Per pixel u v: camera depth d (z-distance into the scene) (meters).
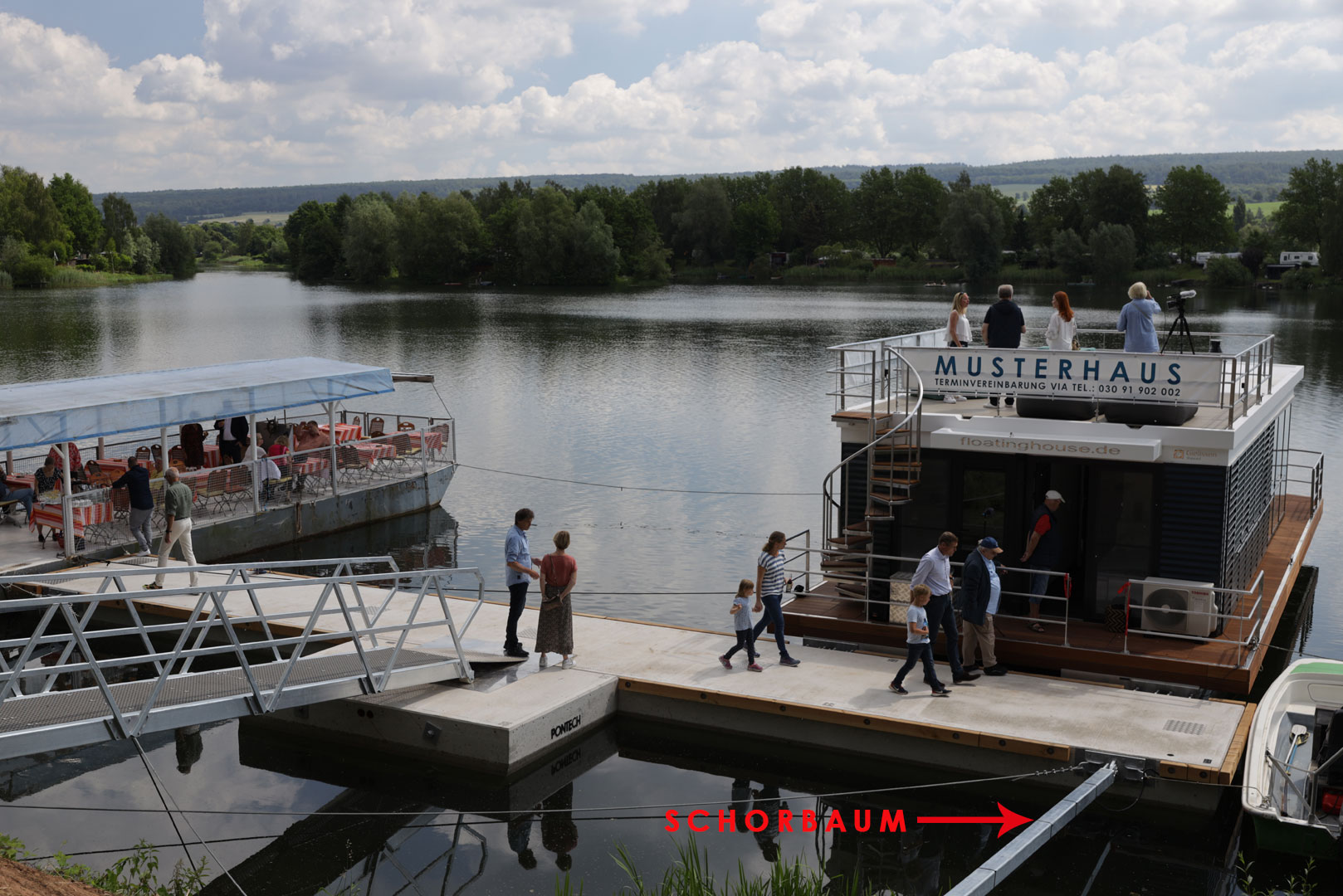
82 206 168.50
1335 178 134.50
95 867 10.41
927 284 145.12
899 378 17.42
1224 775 10.97
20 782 12.50
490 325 77.00
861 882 10.42
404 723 12.81
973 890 9.03
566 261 139.50
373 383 25.14
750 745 13.30
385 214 147.88
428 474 26.92
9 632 17.95
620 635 15.80
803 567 21.97
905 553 16.02
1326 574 22.31
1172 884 10.36
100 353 57.38
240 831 11.35
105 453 26.62
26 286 135.88
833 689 13.48
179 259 184.88
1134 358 14.70
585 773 12.72
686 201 175.88
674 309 93.94
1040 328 67.38
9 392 21.02
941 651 15.03
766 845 11.15
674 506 27.41
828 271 162.25
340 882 10.38
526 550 14.38
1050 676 14.30
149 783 12.48
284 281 162.00
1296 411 39.25
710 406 41.78
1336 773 10.50
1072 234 136.38
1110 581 14.99
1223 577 14.52
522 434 36.50
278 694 11.85
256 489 22.84
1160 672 13.55
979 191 145.50
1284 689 13.27
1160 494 14.55
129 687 11.59
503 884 10.39
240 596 18.08
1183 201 143.88
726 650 15.18
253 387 22.48
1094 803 11.67
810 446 34.25
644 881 10.41
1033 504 15.41
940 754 12.38
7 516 21.58
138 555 19.53
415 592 19.67
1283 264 129.62
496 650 14.66
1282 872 10.56
